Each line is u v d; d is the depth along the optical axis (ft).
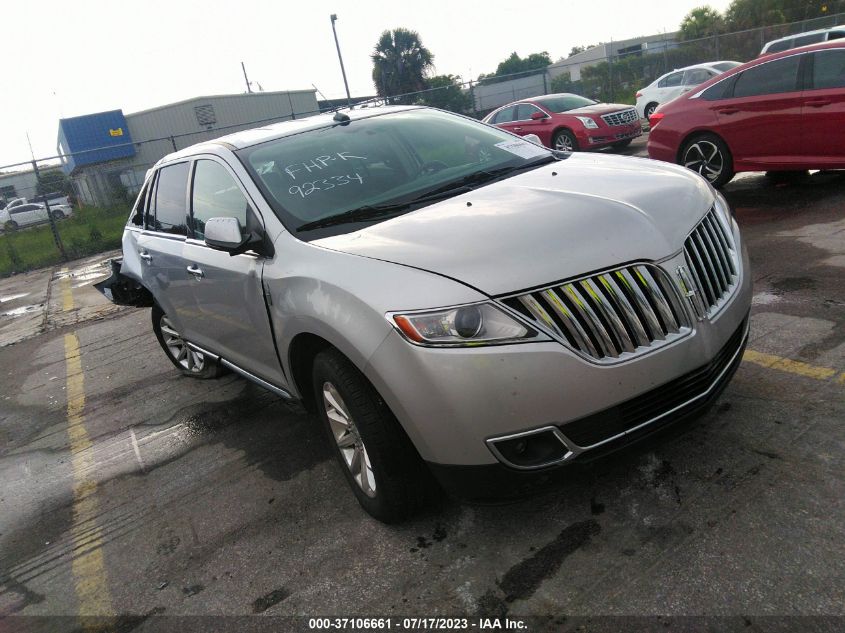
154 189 15.76
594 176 10.13
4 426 17.66
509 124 50.90
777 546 7.57
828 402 10.14
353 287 8.25
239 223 10.61
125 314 27.89
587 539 8.34
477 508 9.39
